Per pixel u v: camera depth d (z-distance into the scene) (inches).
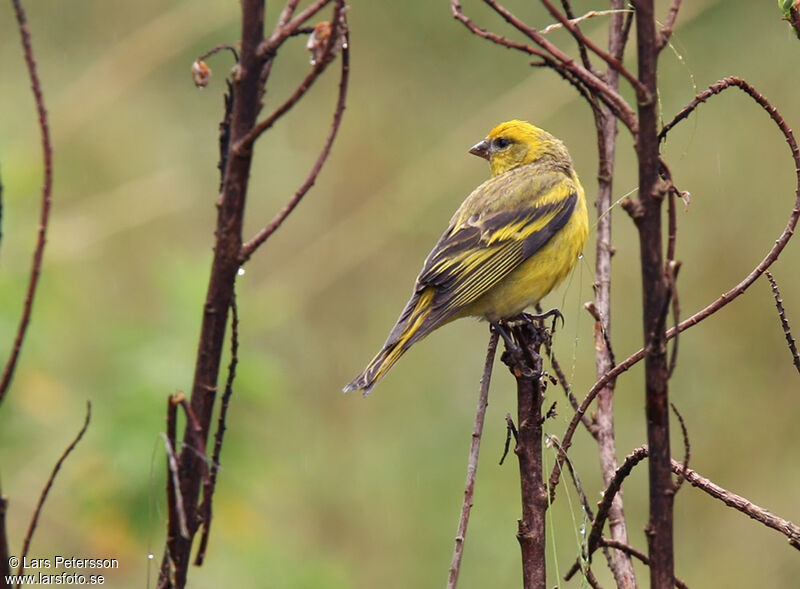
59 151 561.3
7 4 627.5
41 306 419.8
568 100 569.0
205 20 546.0
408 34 652.1
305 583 410.3
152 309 537.6
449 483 518.9
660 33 173.3
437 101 638.5
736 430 519.8
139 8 623.2
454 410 552.7
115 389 380.5
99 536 367.9
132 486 364.8
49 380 409.4
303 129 637.9
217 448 194.7
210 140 618.2
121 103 621.3
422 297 345.7
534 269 355.6
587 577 212.5
